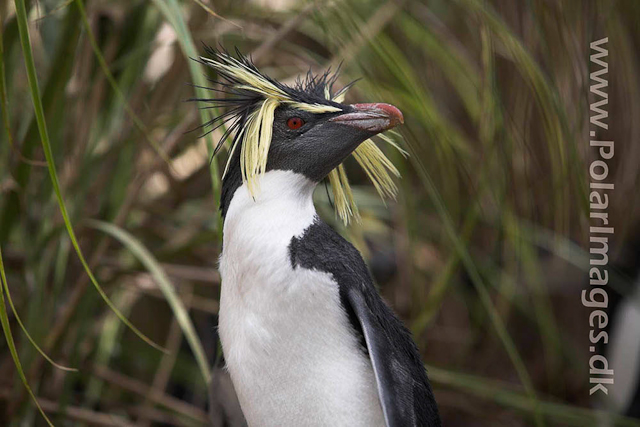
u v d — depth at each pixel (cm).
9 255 543
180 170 599
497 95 462
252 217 336
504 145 478
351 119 335
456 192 543
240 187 349
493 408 668
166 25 544
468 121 653
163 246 573
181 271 566
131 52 509
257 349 326
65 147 540
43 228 507
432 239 670
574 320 805
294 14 552
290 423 329
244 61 373
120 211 492
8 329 308
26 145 468
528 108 529
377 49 452
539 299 600
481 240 696
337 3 459
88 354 568
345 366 322
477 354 773
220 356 381
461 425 773
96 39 521
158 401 555
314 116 339
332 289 322
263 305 325
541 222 646
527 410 566
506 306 657
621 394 714
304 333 322
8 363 539
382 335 319
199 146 586
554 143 465
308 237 333
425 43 534
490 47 456
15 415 486
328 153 338
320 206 538
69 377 496
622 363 716
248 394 334
